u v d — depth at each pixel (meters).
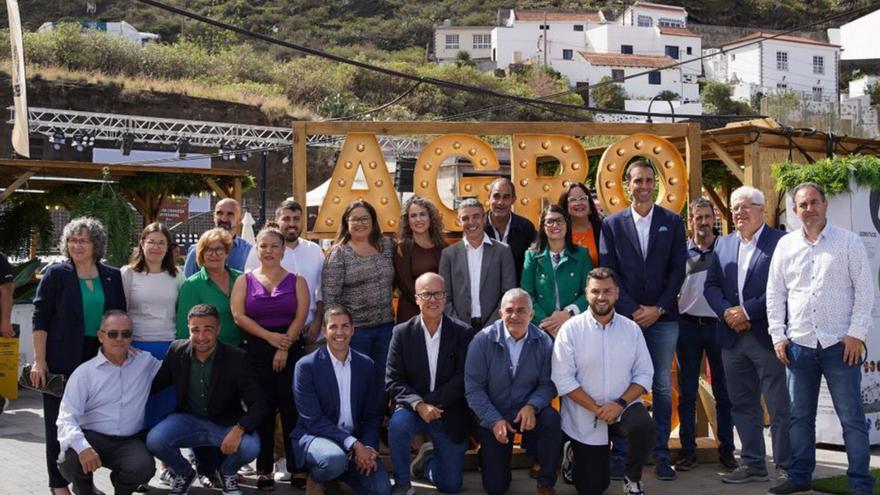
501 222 7.00
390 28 74.50
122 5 67.25
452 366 6.25
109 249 13.24
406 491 6.08
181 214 22.75
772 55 65.50
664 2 81.06
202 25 66.88
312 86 45.38
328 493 6.27
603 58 63.94
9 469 7.11
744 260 6.34
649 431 5.86
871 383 7.69
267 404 6.08
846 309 5.69
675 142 9.13
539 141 7.51
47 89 32.22
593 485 6.02
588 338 5.99
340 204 7.34
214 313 5.93
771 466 7.07
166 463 5.98
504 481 6.13
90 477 5.86
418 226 6.68
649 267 6.46
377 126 7.30
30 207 16.45
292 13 75.00
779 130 8.77
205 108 34.16
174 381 6.03
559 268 6.59
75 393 5.81
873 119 14.59
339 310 6.08
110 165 13.95
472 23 75.19
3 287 6.49
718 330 6.46
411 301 6.73
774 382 6.20
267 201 30.61
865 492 5.65
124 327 5.83
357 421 6.23
